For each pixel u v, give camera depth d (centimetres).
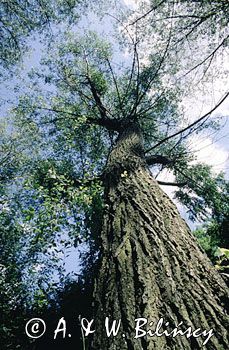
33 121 1230
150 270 242
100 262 287
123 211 348
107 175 488
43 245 517
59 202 531
